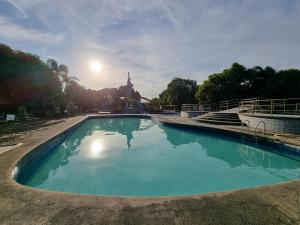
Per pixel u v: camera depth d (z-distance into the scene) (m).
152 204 3.16
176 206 3.10
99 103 48.09
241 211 2.95
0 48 20.55
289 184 3.89
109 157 8.91
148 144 11.54
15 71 21.56
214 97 29.31
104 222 2.69
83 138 13.49
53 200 3.27
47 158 8.41
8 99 22.89
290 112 15.31
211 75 30.69
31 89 24.12
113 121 24.78
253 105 14.90
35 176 6.63
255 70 29.19
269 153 8.55
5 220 2.73
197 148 10.44
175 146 11.00
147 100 52.12
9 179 4.15
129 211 2.96
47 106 27.98
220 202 3.22
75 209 3.01
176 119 20.88
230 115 16.91
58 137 10.30
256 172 6.97
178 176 6.66
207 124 15.37
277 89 26.06
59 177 6.57
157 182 6.19
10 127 13.66
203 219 2.76
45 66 26.23
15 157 5.78
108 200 3.28
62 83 31.05
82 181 6.25
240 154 9.23
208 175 6.73
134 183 6.08
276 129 10.70
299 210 2.97
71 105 34.72
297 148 7.23
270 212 2.92
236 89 28.52
